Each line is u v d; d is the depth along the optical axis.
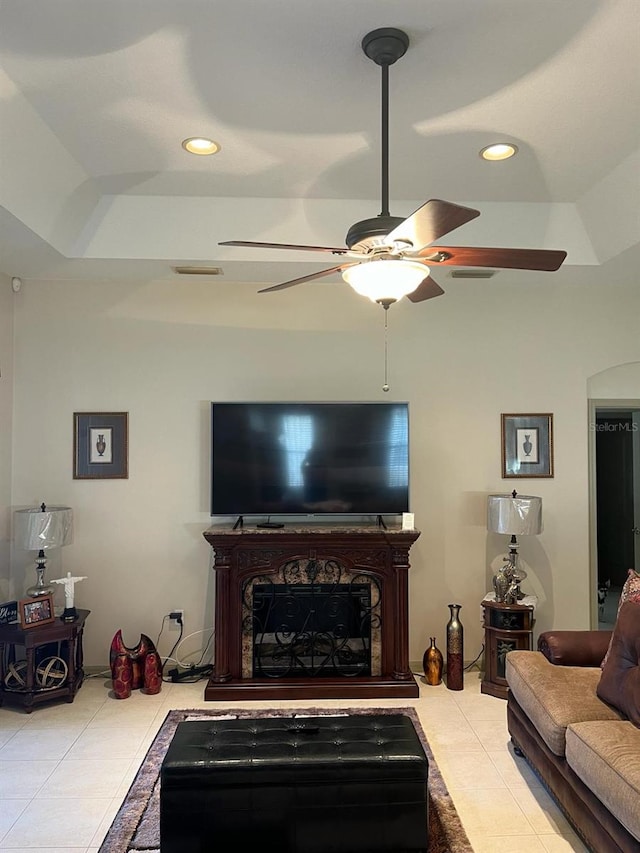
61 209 3.51
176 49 2.35
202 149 3.15
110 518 4.57
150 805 2.85
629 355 4.77
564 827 2.71
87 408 4.58
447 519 4.68
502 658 4.16
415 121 2.88
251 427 4.40
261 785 2.39
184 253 3.95
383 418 4.44
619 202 3.54
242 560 4.20
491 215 3.85
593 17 2.16
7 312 4.43
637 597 2.93
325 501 4.41
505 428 4.71
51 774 3.16
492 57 2.39
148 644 4.32
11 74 2.49
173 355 4.62
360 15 2.15
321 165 3.33
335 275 4.41
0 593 4.36
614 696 2.74
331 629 4.26
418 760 2.43
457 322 4.73
